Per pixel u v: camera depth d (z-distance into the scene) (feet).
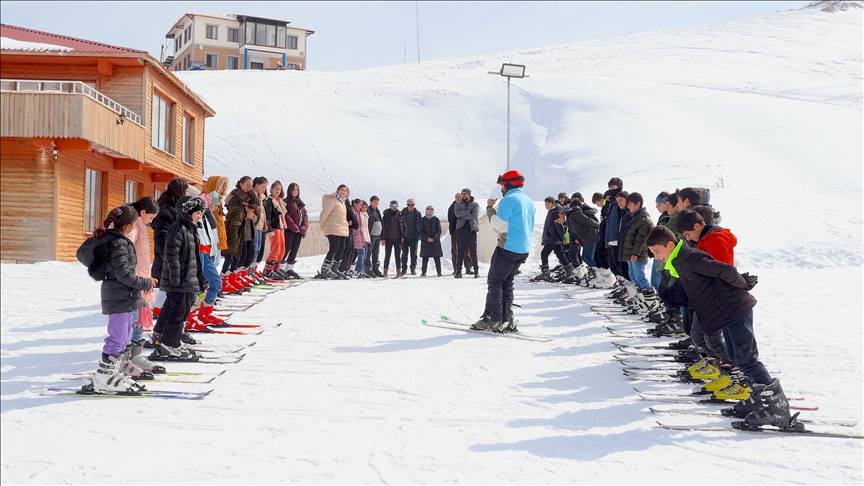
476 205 50.52
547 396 17.92
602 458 13.17
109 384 17.70
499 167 153.28
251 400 17.34
